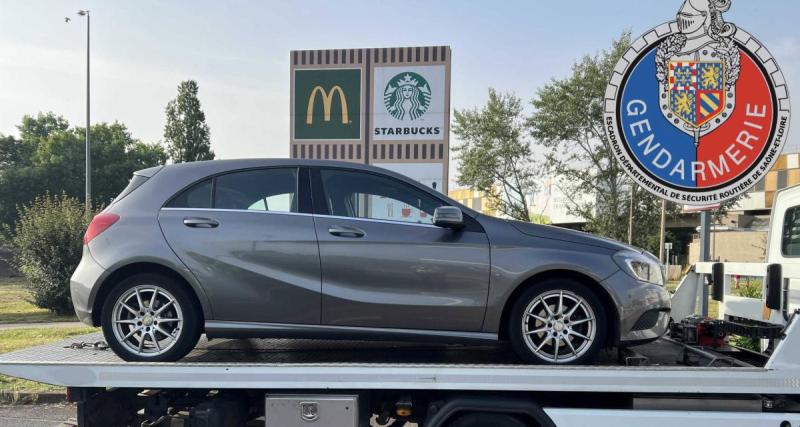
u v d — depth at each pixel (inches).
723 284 197.8
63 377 146.3
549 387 137.6
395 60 502.0
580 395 143.8
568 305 156.1
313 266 156.7
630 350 161.5
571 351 153.7
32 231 560.7
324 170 166.4
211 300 155.9
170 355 155.8
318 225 159.2
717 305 205.8
